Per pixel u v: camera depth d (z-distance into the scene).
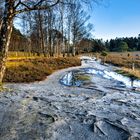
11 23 11.62
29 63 28.73
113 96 11.91
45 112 7.95
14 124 6.61
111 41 156.50
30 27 43.97
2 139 5.56
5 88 12.39
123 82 18.56
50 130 6.23
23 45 70.31
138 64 45.47
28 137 5.72
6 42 11.52
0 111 7.86
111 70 31.39
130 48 152.00
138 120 7.47
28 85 15.14
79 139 5.73
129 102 10.36
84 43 88.25
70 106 9.08
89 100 10.52
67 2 12.06
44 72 22.41
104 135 6.04
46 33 46.78
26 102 9.48
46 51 48.16
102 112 8.32
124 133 6.21
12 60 33.19
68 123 6.87
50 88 14.04
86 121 7.11
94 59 64.94
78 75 22.70
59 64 34.69
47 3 11.98
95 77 21.36
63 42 59.50
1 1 11.80
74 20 58.50
